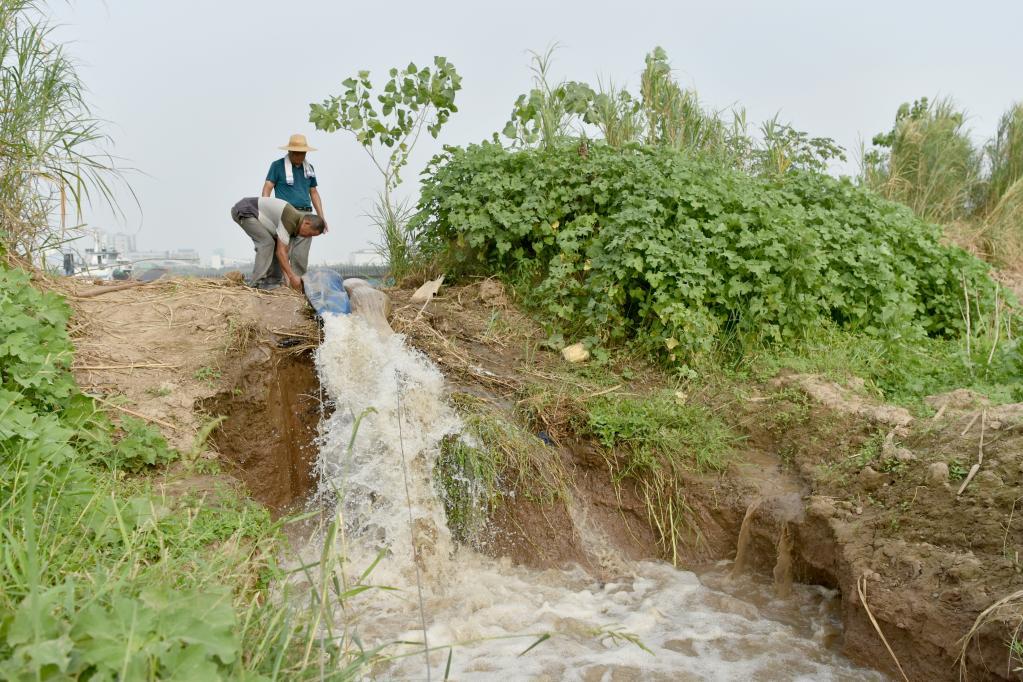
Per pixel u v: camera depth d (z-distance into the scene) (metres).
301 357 7.66
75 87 7.24
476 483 6.72
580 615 5.76
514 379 7.60
